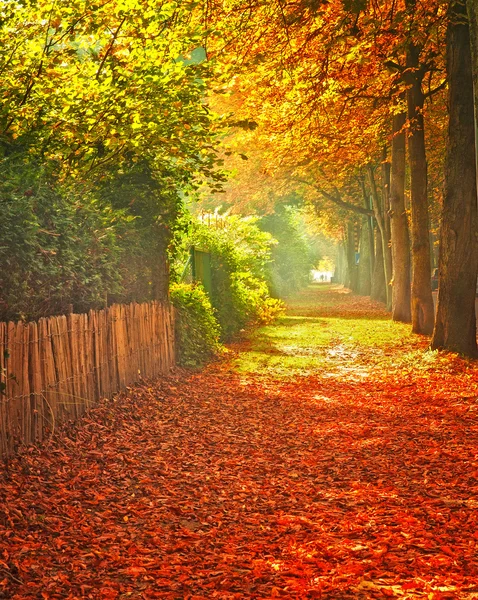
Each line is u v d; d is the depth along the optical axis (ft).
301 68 55.11
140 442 30.27
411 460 27.22
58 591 15.74
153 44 37.17
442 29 50.57
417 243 73.87
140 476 25.32
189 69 37.24
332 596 15.34
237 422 35.22
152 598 15.65
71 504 21.79
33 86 34.17
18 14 33.53
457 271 54.54
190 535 19.61
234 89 58.08
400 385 45.85
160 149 41.83
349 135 77.56
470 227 54.13
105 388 35.53
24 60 33.01
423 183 71.31
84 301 35.09
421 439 30.66
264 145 80.38
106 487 23.76
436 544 18.28
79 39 37.04
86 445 28.58
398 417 35.86
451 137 53.57
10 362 24.91
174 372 47.96
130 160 45.24
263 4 43.70
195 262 66.54
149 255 47.34
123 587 16.11
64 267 31.42
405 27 47.98
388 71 64.64
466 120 52.95
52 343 28.99
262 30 47.75
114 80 36.24
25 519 19.92
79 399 31.50
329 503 22.48
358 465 27.02
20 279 27.61
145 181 46.88
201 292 59.06
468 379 46.09
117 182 46.21
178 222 53.72
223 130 40.06
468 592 15.20
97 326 34.60
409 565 16.93
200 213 81.25
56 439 28.09
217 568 17.26
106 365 35.76
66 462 25.98
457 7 50.49
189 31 37.68
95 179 42.45
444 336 55.31
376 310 120.57
